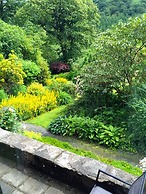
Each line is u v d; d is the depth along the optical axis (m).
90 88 7.43
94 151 5.37
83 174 2.30
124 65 6.86
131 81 6.99
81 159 2.52
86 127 6.08
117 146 5.47
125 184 2.13
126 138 5.57
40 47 14.09
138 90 6.23
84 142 5.86
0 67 8.70
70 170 2.38
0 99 8.10
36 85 9.48
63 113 7.71
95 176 2.26
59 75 13.06
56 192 2.40
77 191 2.40
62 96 9.36
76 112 7.39
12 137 2.94
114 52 6.88
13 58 9.08
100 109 7.19
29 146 2.74
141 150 5.18
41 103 8.24
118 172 2.31
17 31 11.17
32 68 10.17
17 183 2.51
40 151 2.65
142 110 5.27
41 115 8.05
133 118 5.53
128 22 6.77
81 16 15.23
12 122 4.23
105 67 7.01
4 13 19.22
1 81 8.65
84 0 15.74
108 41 6.77
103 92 7.45
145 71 6.68
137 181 1.70
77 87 7.90
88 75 7.14
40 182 2.52
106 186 2.20
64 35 15.71
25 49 11.11
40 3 15.06
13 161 2.80
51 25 15.73
